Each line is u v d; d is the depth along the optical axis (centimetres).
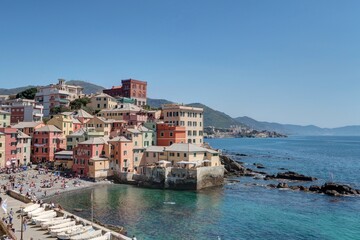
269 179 13612
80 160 12169
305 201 9469
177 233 6569
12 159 12888
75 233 5625
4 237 5534
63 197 9344
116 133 13600
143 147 12738
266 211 8325
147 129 13750
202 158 11794
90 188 10694
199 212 8125
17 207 7425
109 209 8256
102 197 9525
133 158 12300
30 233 5800
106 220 7331
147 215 7794
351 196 10144
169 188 10838
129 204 8788
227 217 7750
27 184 10275
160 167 10975
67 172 12375
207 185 11181
